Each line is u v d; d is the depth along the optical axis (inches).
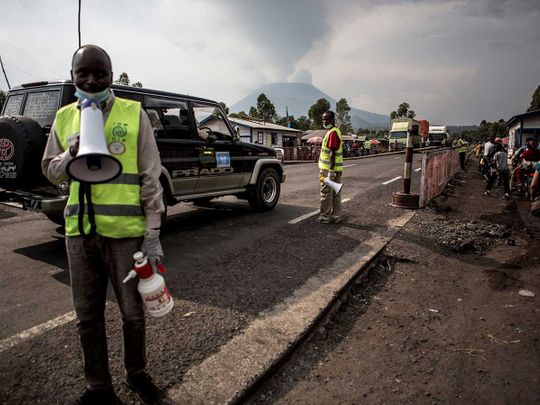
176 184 225.0
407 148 311.1
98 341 82.5
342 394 93.5
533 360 109.7
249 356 100.7
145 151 79.8
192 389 88.3
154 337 109.3
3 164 166.9
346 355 110.2
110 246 77.9
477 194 442.9
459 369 104.7
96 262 80.6
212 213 293.3
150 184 79.4
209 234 227.5
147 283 80.4
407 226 251.1
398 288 159.6
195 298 135.6
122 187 76.6
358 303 144.9
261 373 94.6
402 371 103.2
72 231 78.1
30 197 178.9
